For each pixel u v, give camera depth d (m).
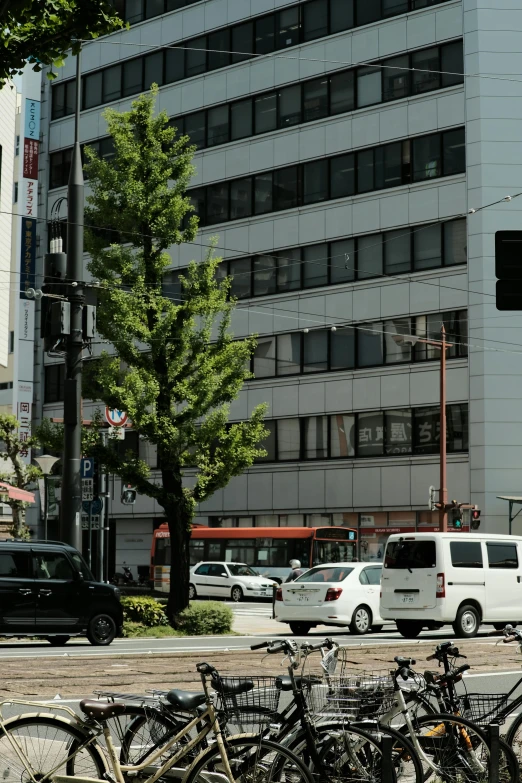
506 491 39.03
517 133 40.50
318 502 43.62
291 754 5.79
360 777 6.11
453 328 40.69
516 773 6.62
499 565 22.33
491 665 15.62
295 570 25.73
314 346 44.31
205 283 24.95
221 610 23.75
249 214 46.28
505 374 39.56
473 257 40.28
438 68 41.78
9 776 5.70
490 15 40.91
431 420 40.91
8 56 9.17
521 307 13.14
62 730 5.76
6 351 36.69
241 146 46.66
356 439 42.88
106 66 50.81
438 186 41.44
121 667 14.12
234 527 45.88
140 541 49.47
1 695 10.97
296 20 45.50
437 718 6.49
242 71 46.84
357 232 43.31
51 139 52.34
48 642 20.67
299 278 44.78
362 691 6.32
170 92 48.84
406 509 41.19
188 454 24.95
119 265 24.48
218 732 5.78
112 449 24.58
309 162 44.81
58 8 8.89
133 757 5.89
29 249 51.97
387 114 42.88
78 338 22.22
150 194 24.73
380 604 22.08
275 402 45.16
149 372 24.48
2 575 18.59
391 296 42.31
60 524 21.91
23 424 51.53
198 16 48.19
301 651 6.27
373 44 43.34
